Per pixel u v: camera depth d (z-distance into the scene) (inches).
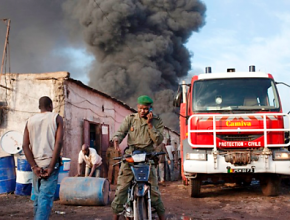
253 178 309.9
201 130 292.7
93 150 349.1
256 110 304.7
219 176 306.8
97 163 349.1
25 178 339.6
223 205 272.8
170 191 378.0
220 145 294.0
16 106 434.9
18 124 430.9
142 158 151.5
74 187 278.5
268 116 297.0
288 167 281.6
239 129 291.0
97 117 550.9
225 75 323.3
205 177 308.7
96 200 274.2
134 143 171.6
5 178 354.6
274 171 281.3
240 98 311.7
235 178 313.9
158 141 168.2
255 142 292.7
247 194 329.1
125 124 173.0
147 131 171.2
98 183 279.9
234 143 293.6
